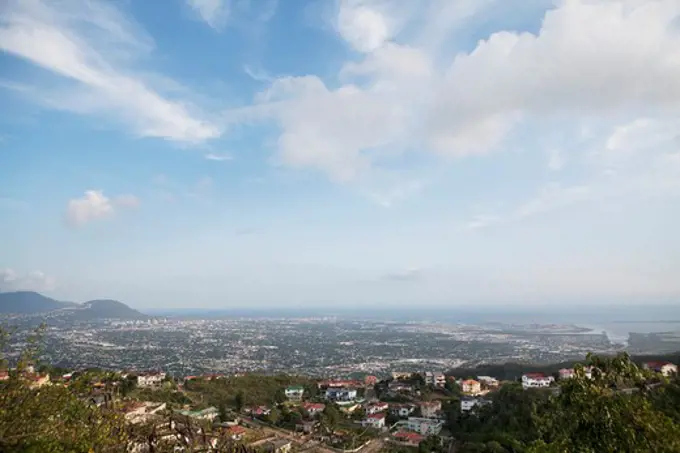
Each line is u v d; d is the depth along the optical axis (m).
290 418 70.44
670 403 12.38
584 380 12.33
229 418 65.12
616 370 12.38
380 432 68.38
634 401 11.45
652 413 10.91
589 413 11.71
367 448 59.44
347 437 62.19
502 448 48.03
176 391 76.81
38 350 16.69
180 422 20.94
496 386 95.25
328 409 75.75
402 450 57.94
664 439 10.34
